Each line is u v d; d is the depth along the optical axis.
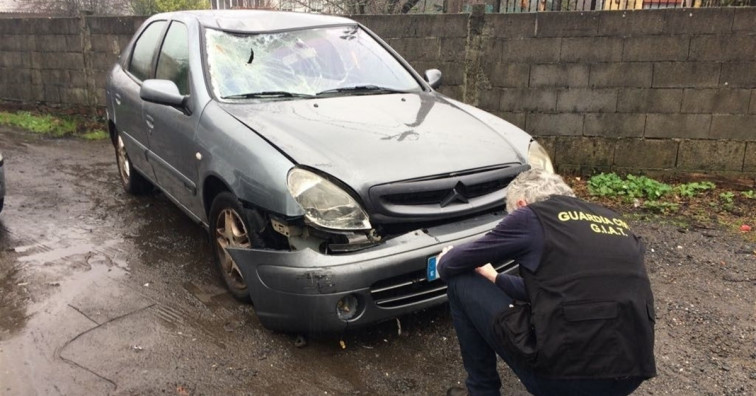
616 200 5.29
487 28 5.85
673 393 2.67
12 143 7.44
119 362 2.81
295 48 3.94
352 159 2.84
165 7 13.75
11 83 9.14
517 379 2.79
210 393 2.62
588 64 5.62
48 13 16.48
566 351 1.88
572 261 1.92
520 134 3.56
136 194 5.31
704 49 5.29
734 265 3.97
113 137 5.38
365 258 2.69
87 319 3.19
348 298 2.73
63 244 4.17
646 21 5.35
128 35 7.89
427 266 2.80
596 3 6.39
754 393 2.67
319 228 2.68
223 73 3.62
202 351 2.92
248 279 2.93
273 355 2.91
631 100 5.59
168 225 4.59
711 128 5.46
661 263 4.01
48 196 5.27
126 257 3.98
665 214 4.94
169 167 3.98
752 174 5.48
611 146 5.77
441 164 2.93
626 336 1.89
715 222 4.75
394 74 4.15
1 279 3.62
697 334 3.14
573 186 5.67
